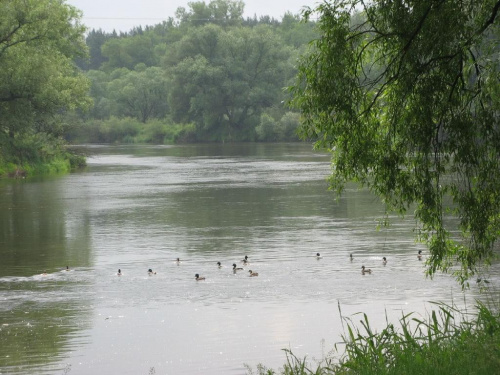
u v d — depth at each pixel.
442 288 27.91
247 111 163.38
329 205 54.75
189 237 41.62
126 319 25.22
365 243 38.34
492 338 13.48
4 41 81.44
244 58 156.38
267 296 27.91
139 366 20.41
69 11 94.38
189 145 158.25
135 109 199.38
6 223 48.50
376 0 17.36
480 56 16.92
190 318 25.17
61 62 91.56
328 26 17.19
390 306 25.70
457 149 17.03
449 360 12.70
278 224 45.78
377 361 13.93
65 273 32.81
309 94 17.45
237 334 23.16
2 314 26.03
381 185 17.94
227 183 72.81
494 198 17.55
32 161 90.06
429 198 17.56
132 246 39.19
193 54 158.50
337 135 17.69
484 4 16.86
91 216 51.16
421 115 16.91
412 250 36.00
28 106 82.31
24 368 20.36
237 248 37.81
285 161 103.75
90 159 116.62
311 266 33.00
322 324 23.91
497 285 27.73
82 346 22.20
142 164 103.75
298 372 16.67
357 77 17.47
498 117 16.81
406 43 16.98
